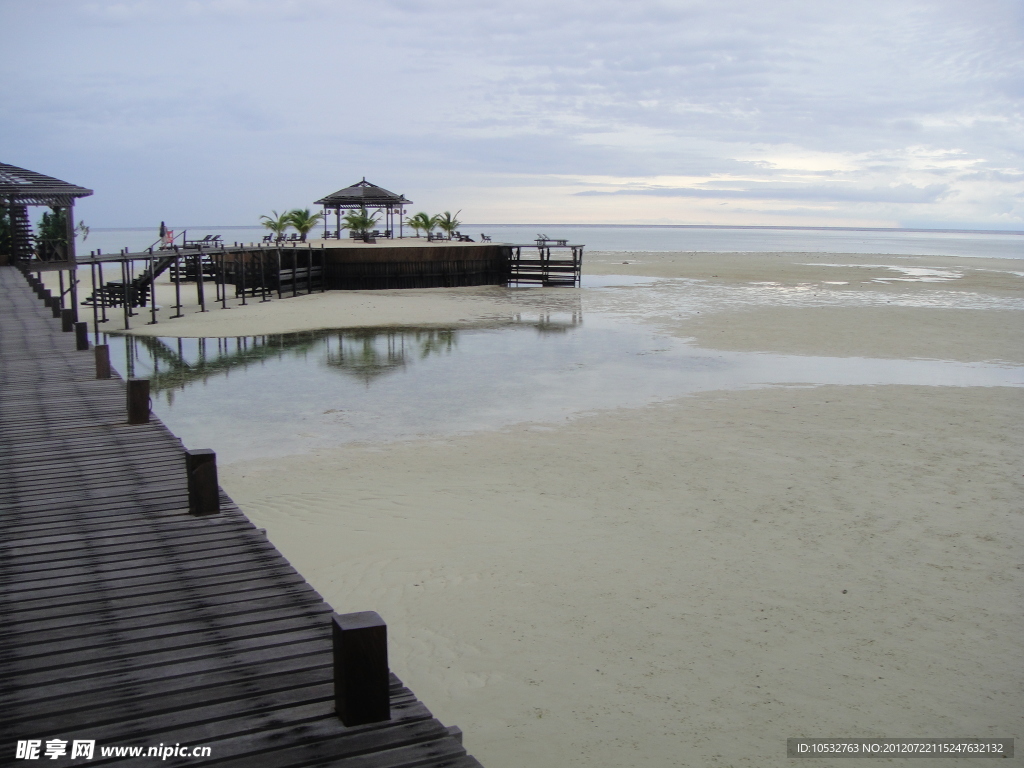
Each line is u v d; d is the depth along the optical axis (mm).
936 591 7980
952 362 21484
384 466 12328
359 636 3461
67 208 26922
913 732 5680
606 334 27062
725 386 18375
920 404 16344
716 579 8242
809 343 24578
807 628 7219
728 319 30094
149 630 4332
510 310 34344
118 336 27297
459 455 12906
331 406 16703
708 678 6395
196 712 3557
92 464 7344
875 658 6715
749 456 12695
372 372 20656
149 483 6848
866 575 8352
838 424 14742
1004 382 18750
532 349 24172
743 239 175500
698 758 5383
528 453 12961
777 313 31734
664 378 19453
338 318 31766
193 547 5516
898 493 10945
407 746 3354
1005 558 8789
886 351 23156
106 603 4656
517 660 6645
